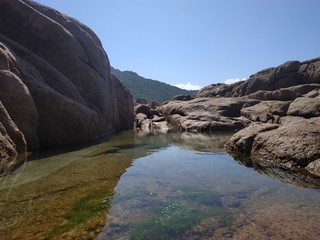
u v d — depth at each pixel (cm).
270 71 5078
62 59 1886
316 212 526
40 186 737
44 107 1429
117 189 713
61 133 1502
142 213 556
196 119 2711
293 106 2300
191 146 1511
